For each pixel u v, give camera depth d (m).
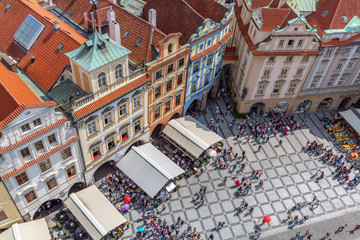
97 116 43.06
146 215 49.28
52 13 57.75
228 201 52.69
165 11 56.38
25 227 42.06
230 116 67.50
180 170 52.09
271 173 57.72
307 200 54.19
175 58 49.16
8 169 37.59
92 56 39.03
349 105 70.94
